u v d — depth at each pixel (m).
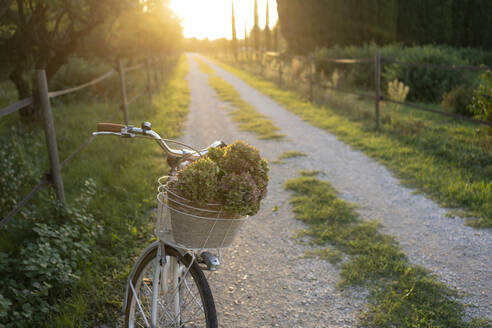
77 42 9.33
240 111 12.66
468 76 13.40
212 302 2.08
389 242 4.23
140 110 11.72
